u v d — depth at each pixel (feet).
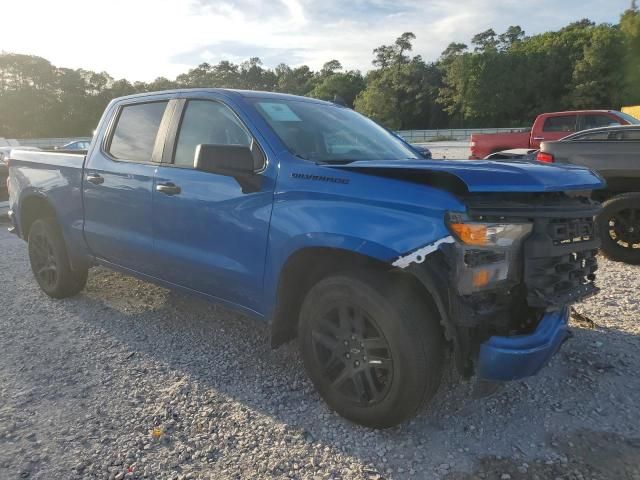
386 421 9.43
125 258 14.25
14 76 325.01
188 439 9.60
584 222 9.52
